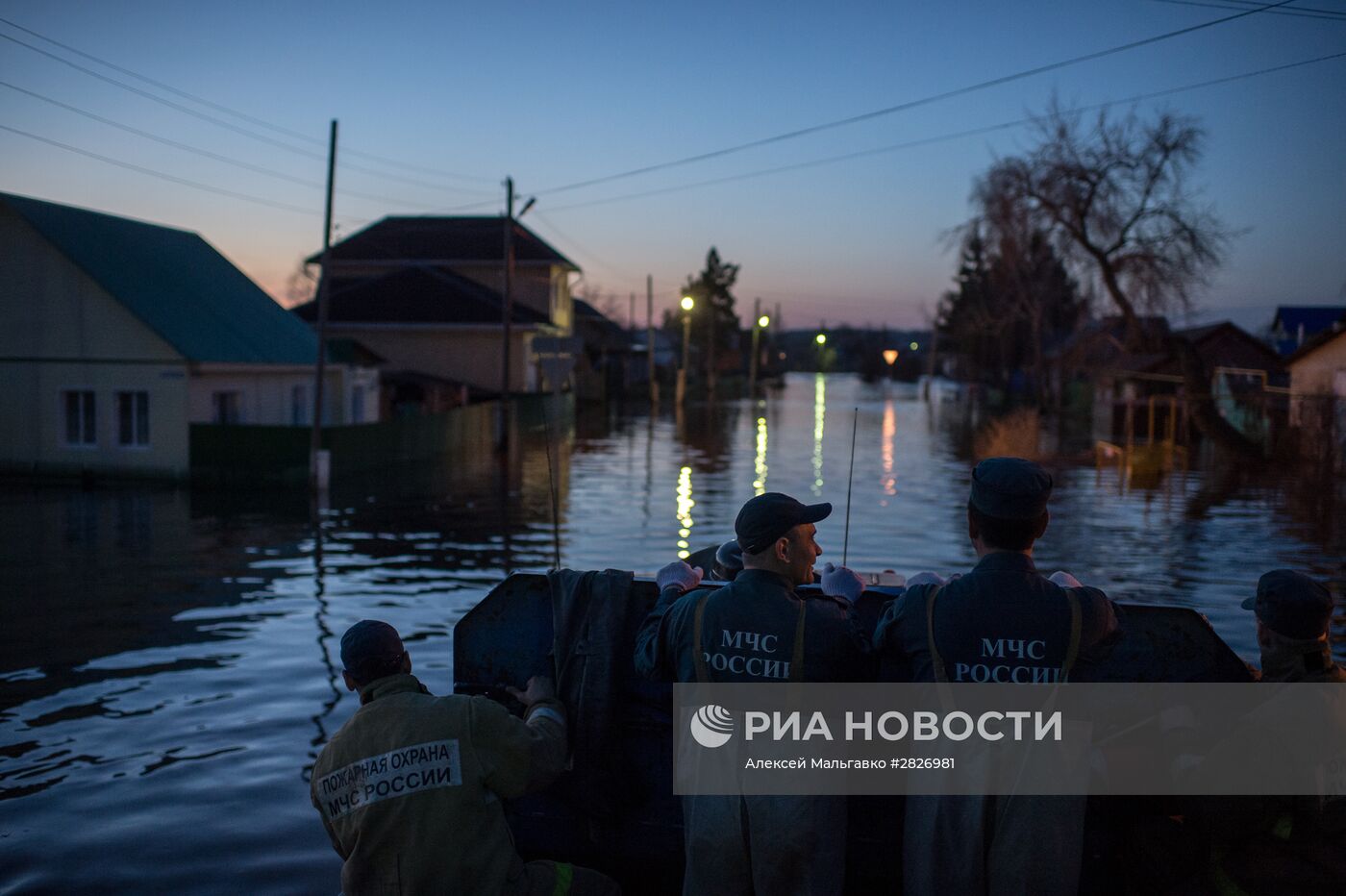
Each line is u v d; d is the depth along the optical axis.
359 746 3.69
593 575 4.34
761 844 3.51
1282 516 19.70
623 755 4.24
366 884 3.64
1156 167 33.03
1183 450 33.44
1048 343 66.44
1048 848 3.31
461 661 4.42
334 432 25.61
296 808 6.18
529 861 4.08
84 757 7.05
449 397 44.03
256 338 29.67
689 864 3.64
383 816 3.60
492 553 15.66
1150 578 13.65
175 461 25.59
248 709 8.14
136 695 8.49
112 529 18.28
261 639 10.37
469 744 3.67
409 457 30.19
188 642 10.26
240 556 15.45
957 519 19.08
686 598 3.75
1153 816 3.93
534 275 54.50
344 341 34.50
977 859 3.35
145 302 26.56
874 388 97.69
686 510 20.28
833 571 4.25
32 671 9.21
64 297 26.12
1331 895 3.36
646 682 4.21
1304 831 3.41
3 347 26.41
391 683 3.82
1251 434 34.19
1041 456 32.69
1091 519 19.28
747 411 59.53
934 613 3.46
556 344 18.42
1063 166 33.53
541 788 3.90
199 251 33.66
